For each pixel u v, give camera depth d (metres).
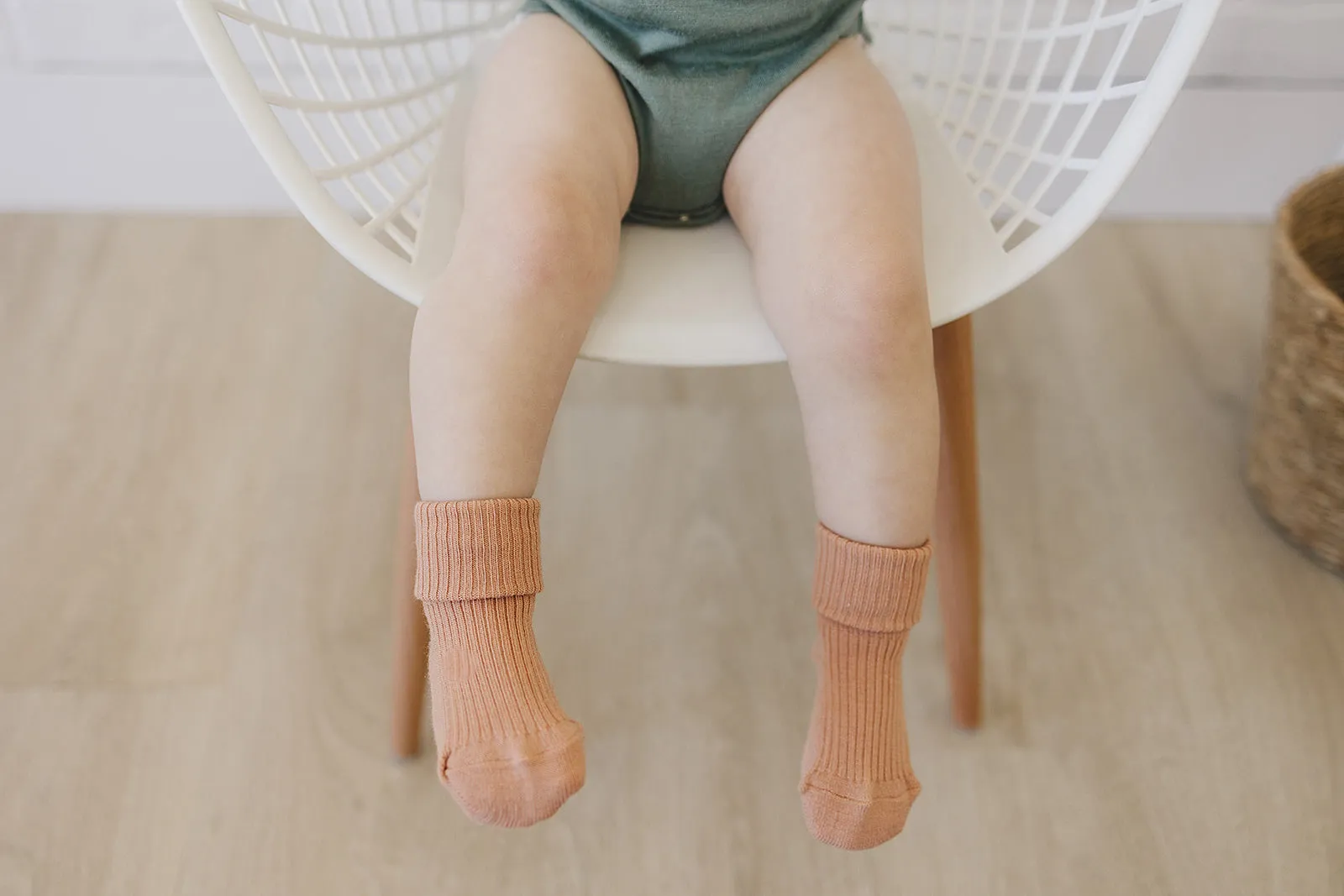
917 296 0.64
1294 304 0.97
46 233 1.34
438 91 0.83
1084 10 1.23
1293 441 1.03
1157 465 1.17
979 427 1.20
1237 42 1.29
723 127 0.74
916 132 0.83
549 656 0.99
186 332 1.24
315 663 0.97
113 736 0.91
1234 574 1.08
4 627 0.97
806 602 1.04
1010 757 0.94
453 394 0.61
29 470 1.09
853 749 0.66
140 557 1.03
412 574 0.81
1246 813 0.91
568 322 0.64
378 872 0.85
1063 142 1.34
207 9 0.62
